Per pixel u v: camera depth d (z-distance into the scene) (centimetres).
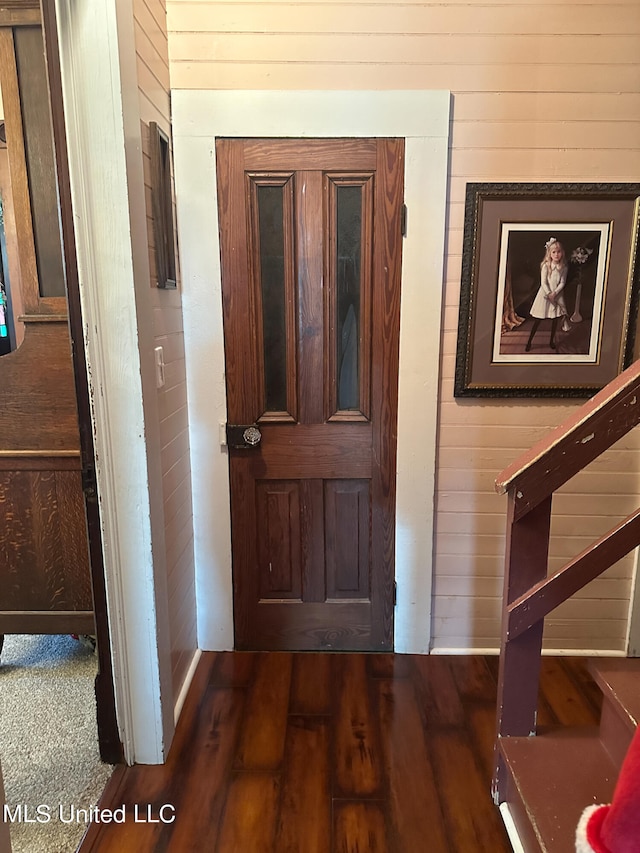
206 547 221
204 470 215
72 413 178
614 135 193
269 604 228
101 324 150
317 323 206
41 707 201
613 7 185
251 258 201
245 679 213
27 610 192
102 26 137
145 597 166
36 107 167
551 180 197
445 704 200
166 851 147
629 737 139
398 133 192
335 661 225
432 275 200
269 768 173
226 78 190
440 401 212
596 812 85
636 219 195
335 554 224
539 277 200
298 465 216
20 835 150
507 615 148
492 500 218
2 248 281
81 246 146
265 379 211
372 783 167
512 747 152
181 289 201
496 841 149
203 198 196
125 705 171
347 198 198
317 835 151
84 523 185
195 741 183
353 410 213
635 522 139
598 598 225
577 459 135
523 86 191
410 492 217
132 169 148
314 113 191
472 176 197
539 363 206
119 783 168
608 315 203
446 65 190
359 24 187
